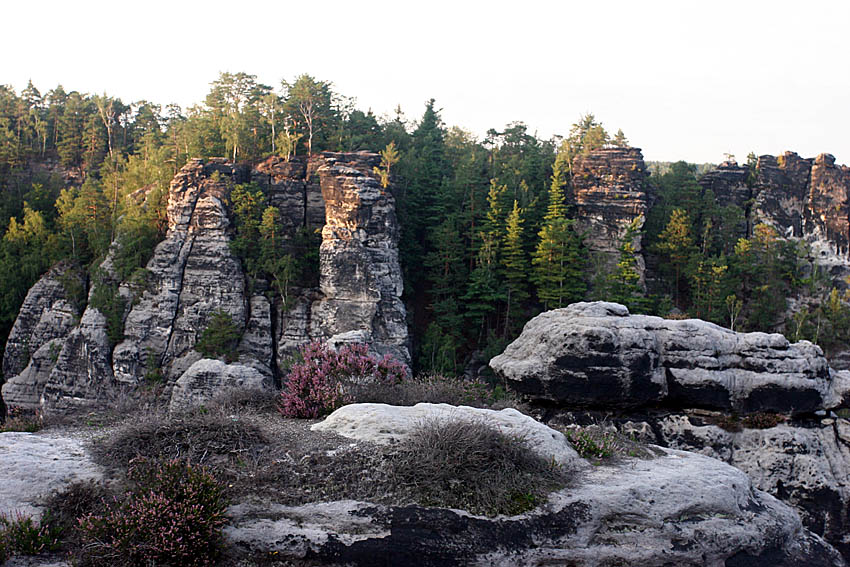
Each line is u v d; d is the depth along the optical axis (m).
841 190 76.75
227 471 9.66
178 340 55.62
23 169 90.75
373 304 56.34
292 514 9.14
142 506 8.35
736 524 10.28
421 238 73.06
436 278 65.31
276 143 71.44
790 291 67.94
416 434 10.58
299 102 74.38
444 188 71.25
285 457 10.16
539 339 19.97
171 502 8.51
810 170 79.00
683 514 10.09
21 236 68.69
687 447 18.36
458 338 64.06
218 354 54.91
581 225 71.12
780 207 77.81
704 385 18.61
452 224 67.56
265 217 58.72
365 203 57.19
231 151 70.00
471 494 9.51
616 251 69.62
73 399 54.44
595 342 18.39
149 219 63.31
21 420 13.67
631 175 71.06
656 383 18.50
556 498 9.73
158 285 56.81
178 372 54.50
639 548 9.59
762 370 18.83
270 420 13.03
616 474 10.77
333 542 8.88
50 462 9.66
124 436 10.22
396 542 8.95
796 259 70.25
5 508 8.70
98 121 98.94
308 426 12.16
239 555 8.70
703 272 65.50
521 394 19.72
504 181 76.12
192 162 60.31
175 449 9.97
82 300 61.72
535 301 69.31
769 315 64.62
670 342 19.12
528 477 9.95
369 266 56.84
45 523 8.55
